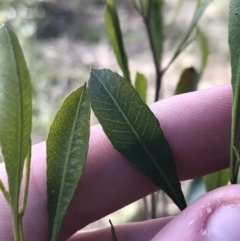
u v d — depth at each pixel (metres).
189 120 0.06
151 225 0.07
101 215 0.06
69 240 0.07
